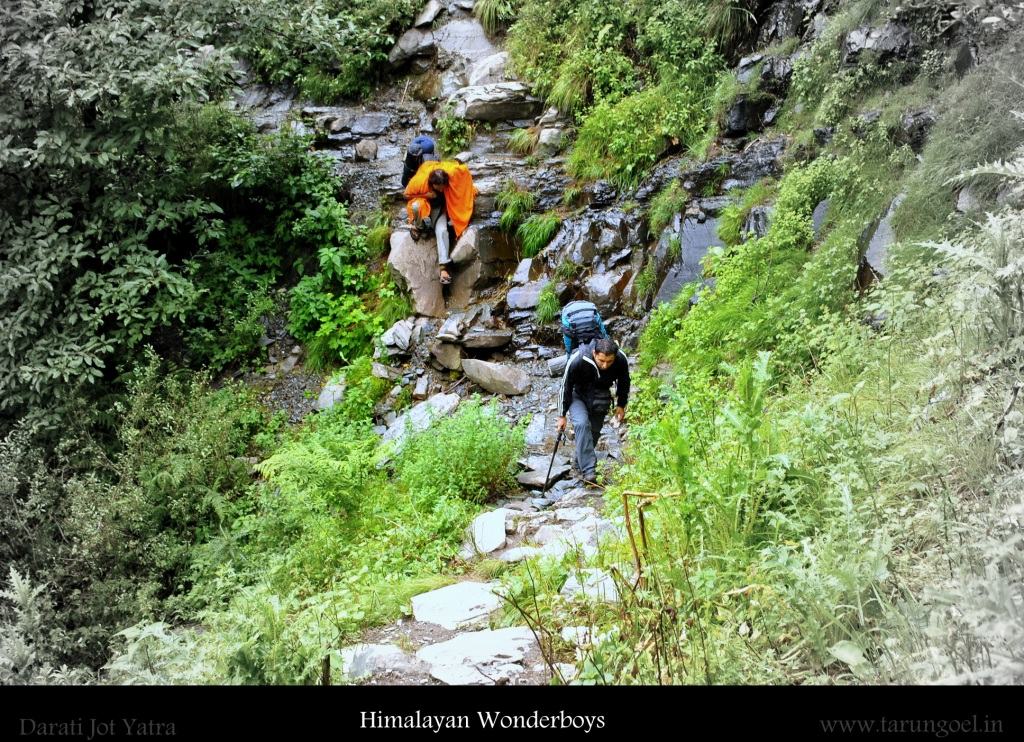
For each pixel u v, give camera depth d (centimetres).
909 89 798
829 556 288
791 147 860
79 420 780
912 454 363
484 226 968
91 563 599
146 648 343
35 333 833
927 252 646
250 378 936
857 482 350
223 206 1051
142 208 880
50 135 812
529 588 429
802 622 285
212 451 741
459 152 1098
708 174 896
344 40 1092
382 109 1212
